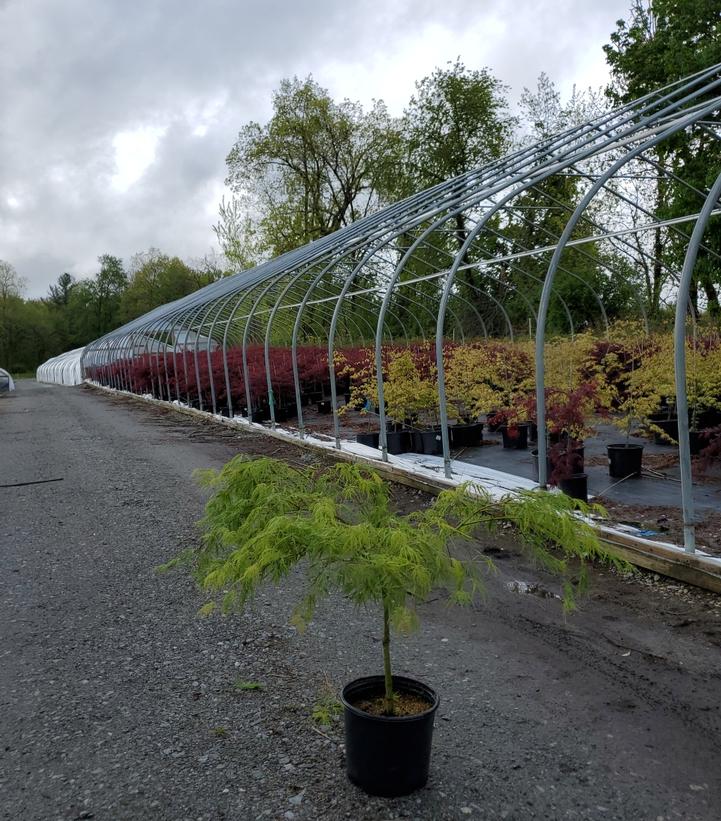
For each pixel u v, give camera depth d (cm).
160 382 2264
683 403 486
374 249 963
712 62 1659
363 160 3841
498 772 296
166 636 448
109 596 525
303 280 1680
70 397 3075
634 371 873
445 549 283
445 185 938
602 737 320
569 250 1588
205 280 7144
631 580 510
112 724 344
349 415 1590
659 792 280
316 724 339
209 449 1241
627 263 1677
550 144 793
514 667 391
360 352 1612
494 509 301
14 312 7775
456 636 435
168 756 315
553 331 1792
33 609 505
